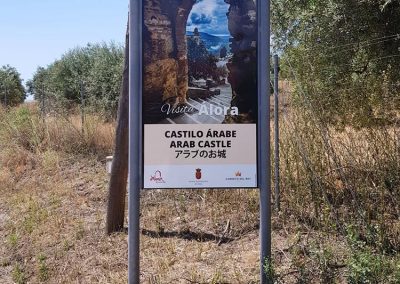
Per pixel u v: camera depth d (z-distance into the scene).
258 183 4.83
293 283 4.93
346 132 6.96
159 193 8.28
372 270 4.37
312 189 6.50
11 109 18.12
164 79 4.76
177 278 5.44
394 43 7.15
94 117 14.20
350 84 7.21
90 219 7.80
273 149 7.44
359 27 7.18
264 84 4.78
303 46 7.70
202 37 4.77
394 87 6.73
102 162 11.23
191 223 7.05
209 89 4.79
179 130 4.79
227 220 6.93
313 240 5.48
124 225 7.39
